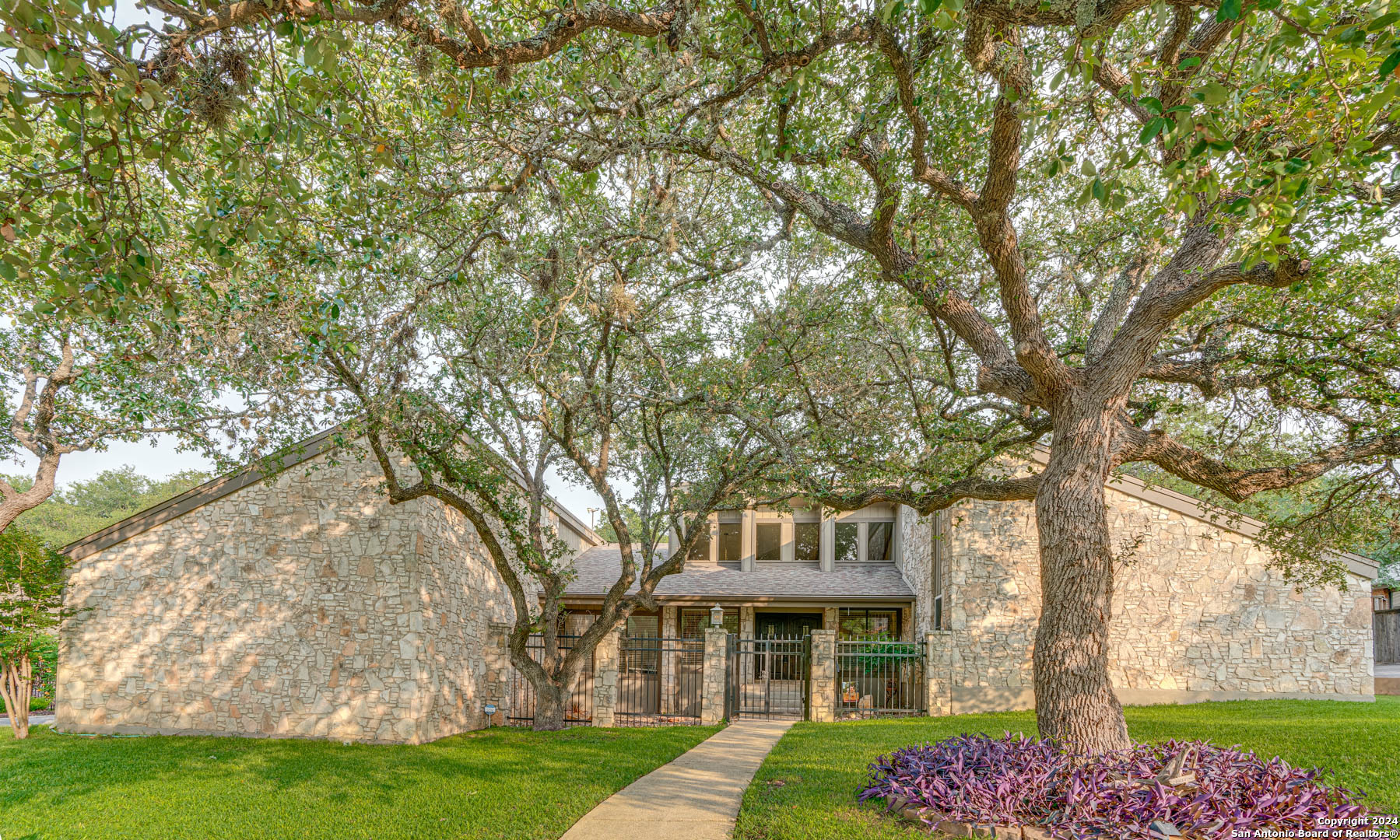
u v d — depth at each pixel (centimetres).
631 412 1298
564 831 682
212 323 720
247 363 741
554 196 662
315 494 1306
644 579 1412
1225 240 669
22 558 1266
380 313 857
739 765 947
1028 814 573
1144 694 1395
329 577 1275
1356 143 400
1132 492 1462
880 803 660
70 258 439
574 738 1225
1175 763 582
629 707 1820
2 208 409
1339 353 808
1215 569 1427
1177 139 417
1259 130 507
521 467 1334
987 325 763
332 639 1253
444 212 681
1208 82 455
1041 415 988
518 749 1109
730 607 1992
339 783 898
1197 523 1441
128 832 732
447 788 856
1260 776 596
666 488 1373
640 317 872
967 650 1465
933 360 1117
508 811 748
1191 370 826
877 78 701
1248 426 965
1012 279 688
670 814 720
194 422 1099
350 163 627
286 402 898
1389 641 2316
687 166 727
